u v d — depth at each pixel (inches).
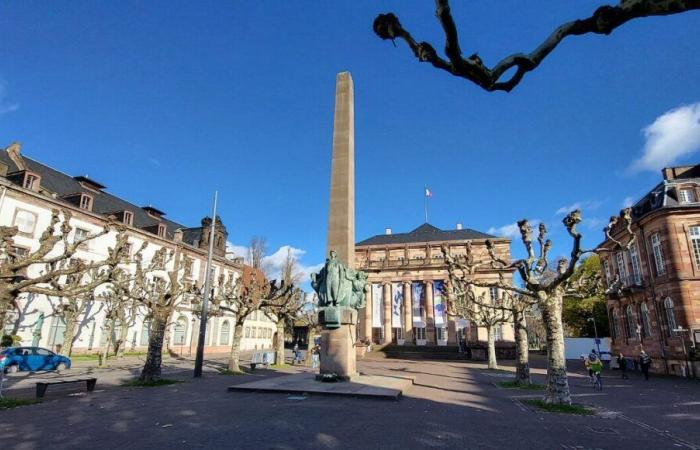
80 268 670.5
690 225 1253.7
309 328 1473.9
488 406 553.3
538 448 338.6
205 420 413.7
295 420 413.4
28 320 1307.8
